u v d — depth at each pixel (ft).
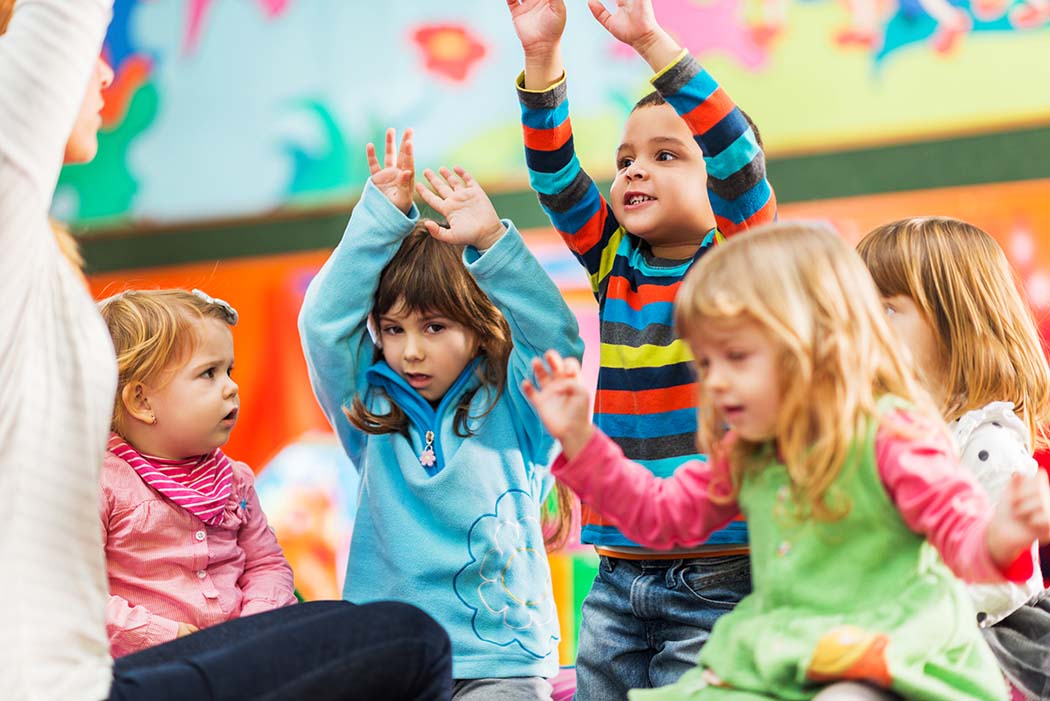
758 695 3.53
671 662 5.16
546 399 3.86
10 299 3.24
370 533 5.95
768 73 8.93
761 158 5.14
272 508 9.36
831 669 3.38
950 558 3.25
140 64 10.62
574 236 5.73
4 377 3.25
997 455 5.14
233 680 3.59
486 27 9.80
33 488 3.31
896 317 5.61
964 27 8.50
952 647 3.49
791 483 3.62
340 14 10.18
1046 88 8.34
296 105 10.25
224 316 5.84
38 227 3.29
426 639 4.02
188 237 10.38
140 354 5.47
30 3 3.36
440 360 5.79
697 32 9.09
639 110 5.53
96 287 10.57
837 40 8.80
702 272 3.68
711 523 3.94
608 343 5.49
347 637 3.84
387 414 5.93
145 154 10.57
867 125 8.70
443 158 9.79
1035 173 8.33
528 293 5.57
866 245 5.80
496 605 5.63
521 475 5.82
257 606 5.72
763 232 3.74
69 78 3.34
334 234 10.04
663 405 5.28
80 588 3.41
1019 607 5.18
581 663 5.42
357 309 5.81
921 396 3.66
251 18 10.39
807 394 3.51
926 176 8.57
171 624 5.25
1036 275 8.18
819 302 3.57
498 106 9.71
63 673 3.30
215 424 5.62
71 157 3.82
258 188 10.27
